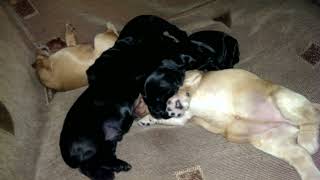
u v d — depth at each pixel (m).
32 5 1.05
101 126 0.79
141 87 0.83
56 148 0.84
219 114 0.77
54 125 0.87
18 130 0.83
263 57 0.89
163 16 1.01
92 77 0.85
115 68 0.84
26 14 1.04
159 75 0.81
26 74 0.93
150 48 0.87
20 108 0.86
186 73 0.82
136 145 0.83
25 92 0.89
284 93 0.73
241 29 0.94
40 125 0.88
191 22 0.98
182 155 0.80
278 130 0.75
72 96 0.90
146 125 0.85
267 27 0.93
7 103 0.84
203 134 0.82
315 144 0.72
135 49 0.87
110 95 0.81
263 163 0.76
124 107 0.81
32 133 0.86
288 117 0.73
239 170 0.77
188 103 0.79
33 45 1.00
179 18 0.99
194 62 0.85
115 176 0.80
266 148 0.75
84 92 0.83
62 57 0.93
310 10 0.94
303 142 0.72
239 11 0.97
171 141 0.82
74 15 1.03
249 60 0.89
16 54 0.94
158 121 0.84
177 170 0.79
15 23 1.01
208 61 0.86
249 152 0.78
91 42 1.00
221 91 0.77
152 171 0.79
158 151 0.81
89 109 0.80
